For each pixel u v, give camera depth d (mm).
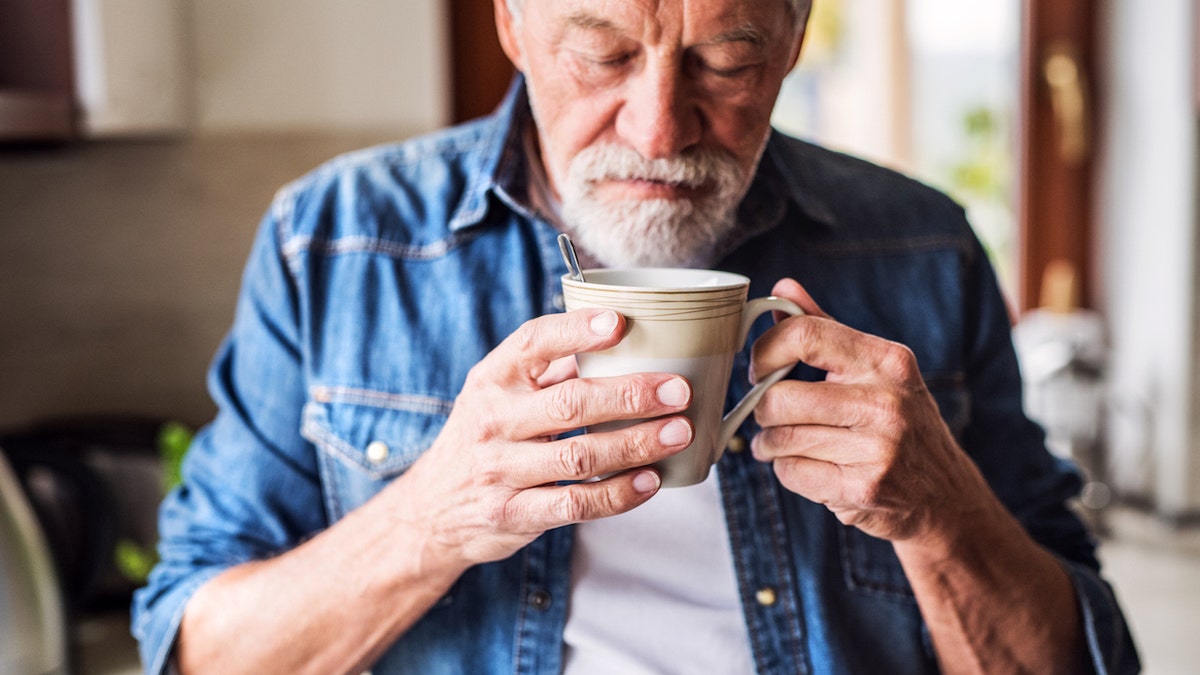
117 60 1614
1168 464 2350
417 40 1988
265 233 999
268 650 858
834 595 924
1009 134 2510
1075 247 2590
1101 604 921
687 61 759
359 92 1972
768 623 906
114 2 1602
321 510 969
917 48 2420
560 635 895
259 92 1930
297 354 970
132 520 1724
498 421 694
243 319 995
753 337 965
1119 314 2523
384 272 964
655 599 902
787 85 2367
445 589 819
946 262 1010
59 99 1583
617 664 891
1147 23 2375
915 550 821
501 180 960
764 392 716
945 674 922
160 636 912
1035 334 2465
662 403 641
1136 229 2443
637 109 758
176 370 1986
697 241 811
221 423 988
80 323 1938
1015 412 1020
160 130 1714
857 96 2408
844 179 1039
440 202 988
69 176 1904
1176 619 1883
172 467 1730
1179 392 2316
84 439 1756
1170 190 2316
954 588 851
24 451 1653
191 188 1947
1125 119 2461
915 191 1047
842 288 985
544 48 782
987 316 1029
